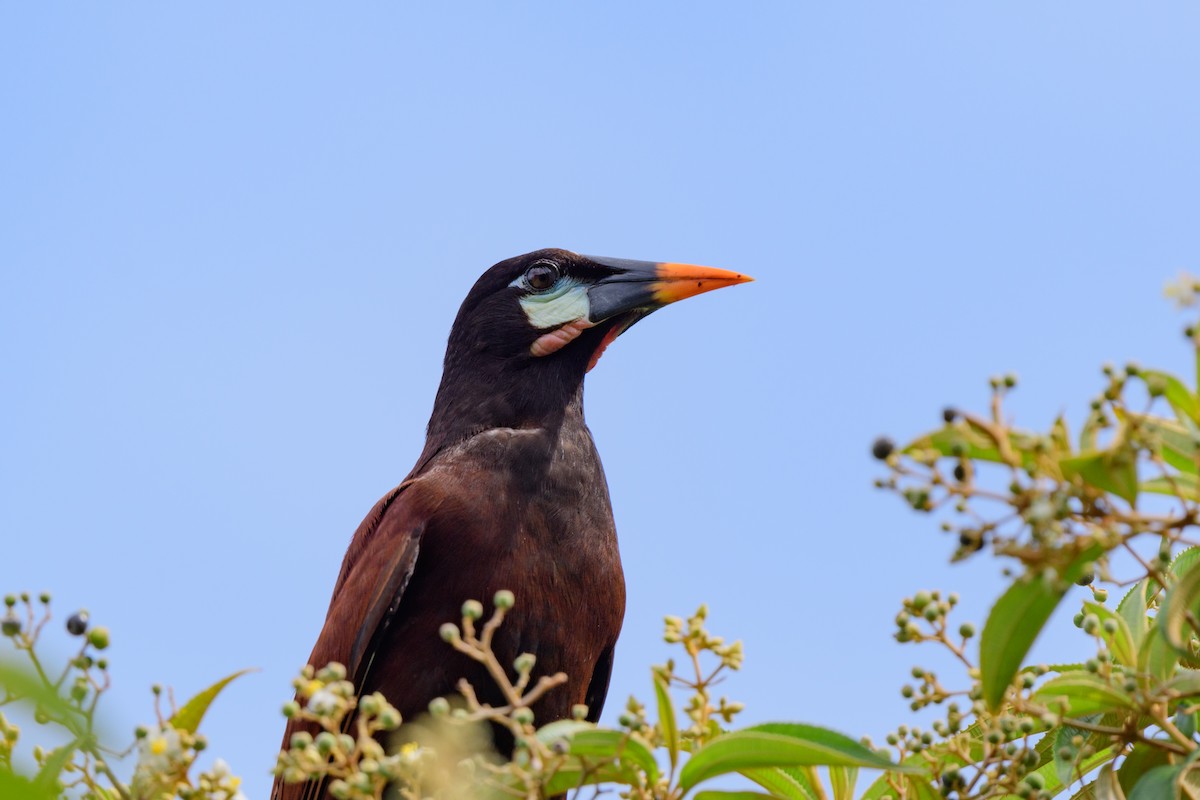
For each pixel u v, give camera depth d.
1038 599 5.68
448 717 5.82
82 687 5.82
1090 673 6.13
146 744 5.84
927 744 6.42
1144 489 5.43
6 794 4.79
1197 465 5.20
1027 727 6.09
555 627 10.27
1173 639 5.07
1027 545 4.86
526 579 10.19
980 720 6.42
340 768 6.58
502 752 10.10
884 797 7.31
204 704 6.65
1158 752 6.54
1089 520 5.04
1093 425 5.21
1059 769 6.56
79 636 5.85
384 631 10.01
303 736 5.81
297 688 5.81
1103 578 5.77
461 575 10.12
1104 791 6.39
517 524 10.29
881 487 4.89
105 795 6.27
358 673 10.00
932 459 4.86
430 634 10.06
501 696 10.05
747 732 6.01
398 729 10.00
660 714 6.28
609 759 6.16
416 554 10.09
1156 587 7.04
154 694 5.86
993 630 5.78
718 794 6.78
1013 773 6.17
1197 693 5.75
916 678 6.14
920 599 5.91
